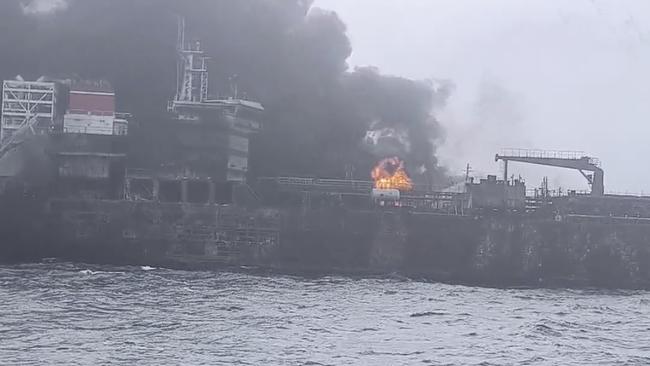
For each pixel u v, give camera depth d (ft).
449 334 405.59
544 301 568.82
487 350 369.30
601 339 407.85
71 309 433.07
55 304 445.78
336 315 450.30
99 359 329.52
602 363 351.87
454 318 456.86
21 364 318.24
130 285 535.19
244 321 418.10
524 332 415.44
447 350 366.63
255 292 530.68
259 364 329.52
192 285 552.41
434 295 565.12
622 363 352.28
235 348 355.77
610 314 504.02
